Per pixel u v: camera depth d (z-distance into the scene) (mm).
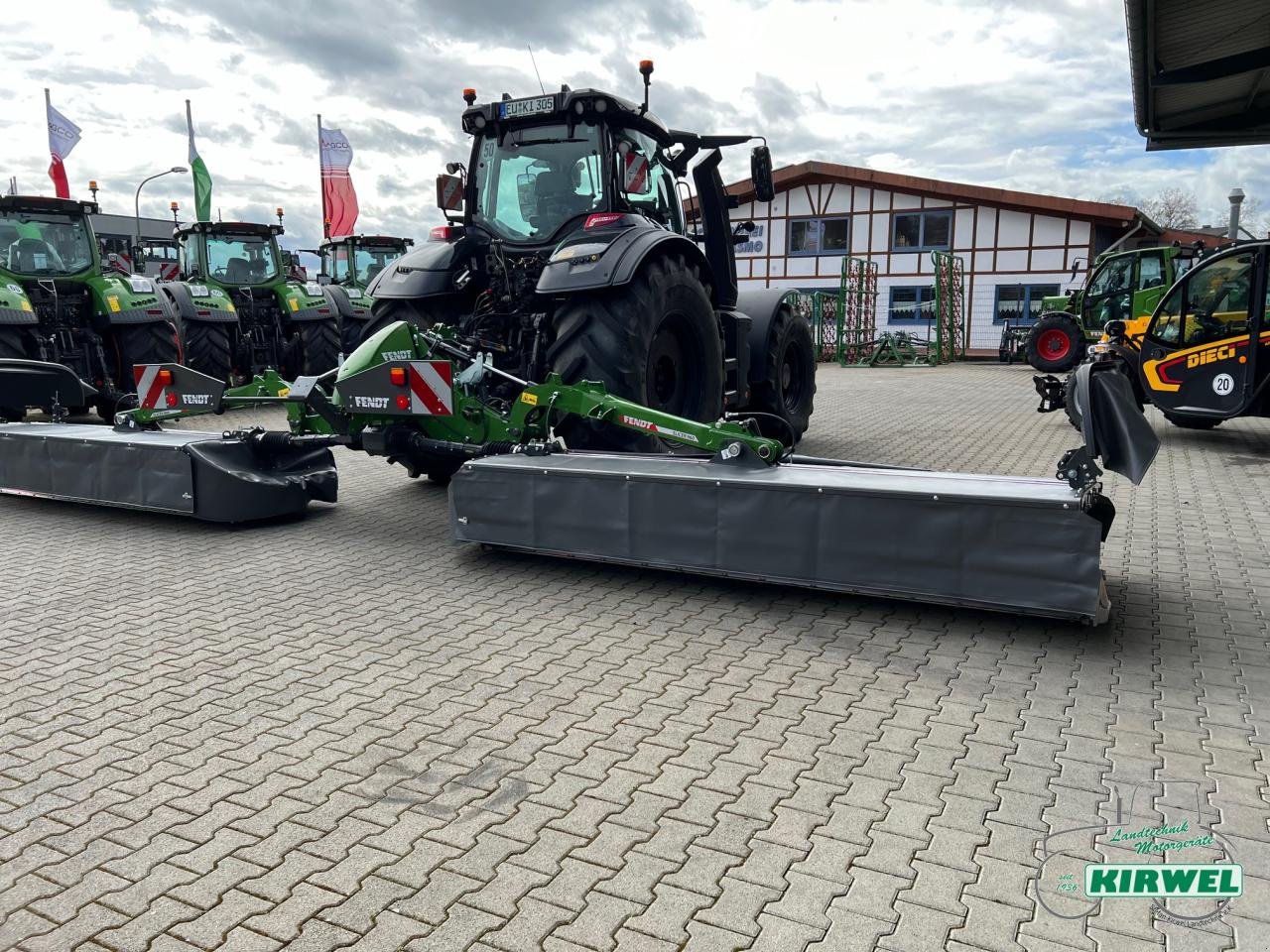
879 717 2830
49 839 2225
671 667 3238
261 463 5441
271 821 2295
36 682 3137
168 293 10695
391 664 3287
